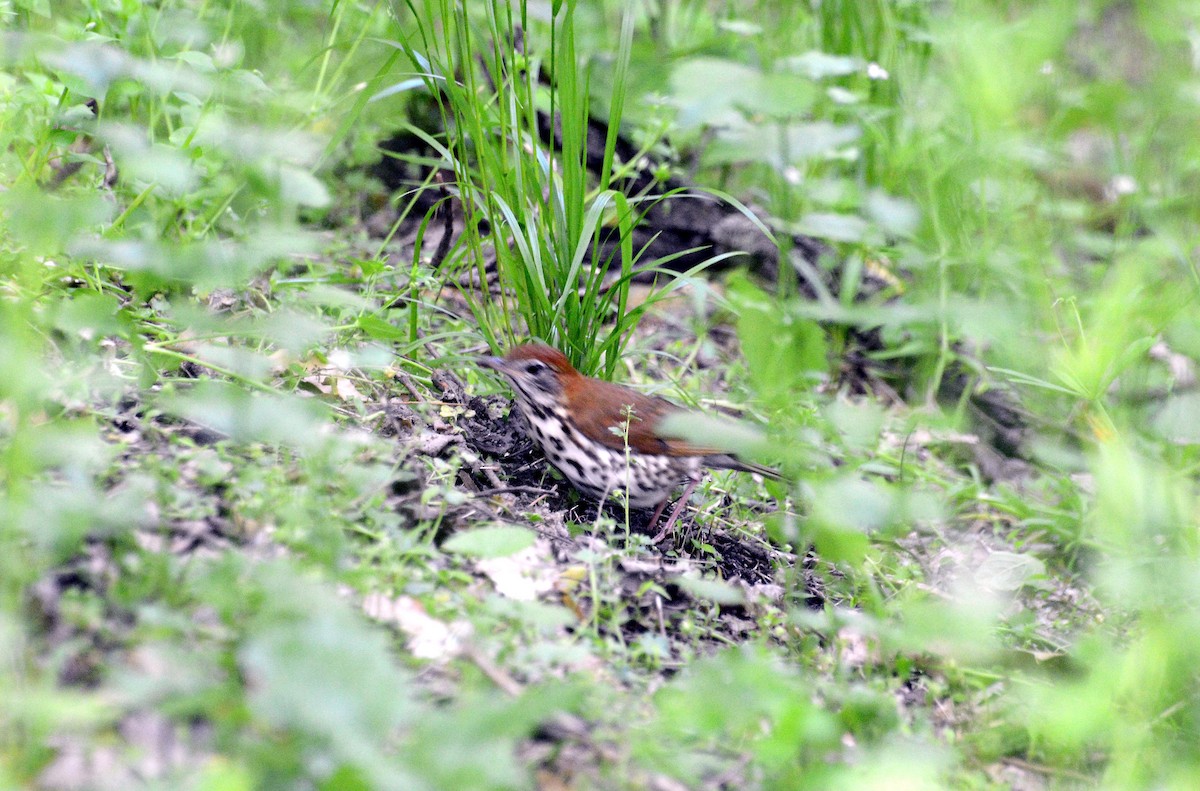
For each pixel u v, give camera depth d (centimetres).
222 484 816
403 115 1514
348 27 1474
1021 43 1168
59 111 997
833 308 1084
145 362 893
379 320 1027
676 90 671
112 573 692
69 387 834
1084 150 1944
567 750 680
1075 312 1098
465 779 527
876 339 1552
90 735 588
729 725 690
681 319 1513
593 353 1154
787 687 694
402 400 1080
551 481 1081
